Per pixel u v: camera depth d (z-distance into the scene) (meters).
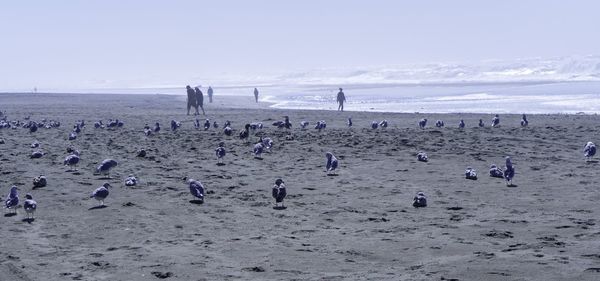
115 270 14.32
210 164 29.73
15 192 20.03
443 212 19.78
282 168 28.56
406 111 71.31
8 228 18.22
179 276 13.84
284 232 17.66
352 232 17.58
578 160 29.22
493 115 54.59
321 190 23.56
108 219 19.14
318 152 33.12
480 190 23.11
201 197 21.16
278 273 13.97
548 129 40.91
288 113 63.31
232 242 16.62
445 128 43.28
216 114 64.12
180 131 45.00
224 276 13.80
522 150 32.56
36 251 15.95
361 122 51.00
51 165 29.25
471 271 13.59
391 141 36.44
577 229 17.20
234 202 21.53
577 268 13.55
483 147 33.78
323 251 15.70
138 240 16.91
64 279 13.74
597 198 21.30
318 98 115.31
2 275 14.03
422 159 29.84
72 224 18.62
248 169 28.33
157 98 117.31
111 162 26.28
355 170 27.78
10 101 110.69
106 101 105.31
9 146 36.97
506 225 17.91
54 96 134.25
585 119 47.56
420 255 15.15
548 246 15.49
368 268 14.26
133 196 22.34
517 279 12.99
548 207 20.19
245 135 39.41
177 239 16.97
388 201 21.58
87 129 48.28
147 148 34.94
